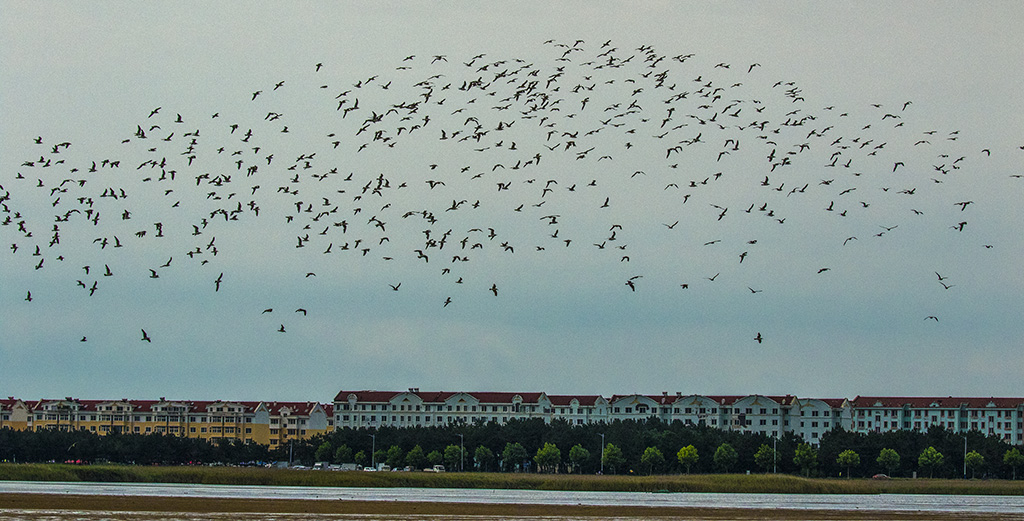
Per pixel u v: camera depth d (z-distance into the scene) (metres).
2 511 128.25
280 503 147.00
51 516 124.88
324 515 132.50
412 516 133.50
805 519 138.38
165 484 187.75
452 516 134.12
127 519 123.69
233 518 127.31
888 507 160.75
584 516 136.75
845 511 151.38
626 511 144.50
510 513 139.12
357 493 171.88
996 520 141.50
